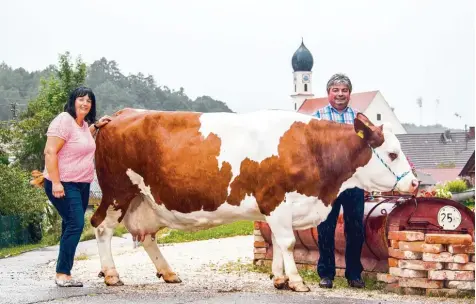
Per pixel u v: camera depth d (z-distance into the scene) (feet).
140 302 27.09
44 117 174.19
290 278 30.14
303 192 29.99
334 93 33.42
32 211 101.40
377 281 32.73
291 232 30.12
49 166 30.96
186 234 71.82
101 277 35.45
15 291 29.91
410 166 30.91
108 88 509.76
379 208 32.60
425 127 447.83
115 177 32.42
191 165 30.71
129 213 33.35
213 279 35.86
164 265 34.06
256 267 40.63
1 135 124.88
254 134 30.19
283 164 29.76
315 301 26.84
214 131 30.83
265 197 29.91
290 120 30.55
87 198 32.81
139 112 32.73
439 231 30.27
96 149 32.81
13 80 465.06
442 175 249.96
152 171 31.55
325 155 30.35
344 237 33.83
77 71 196.65
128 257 51.44
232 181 30.32
